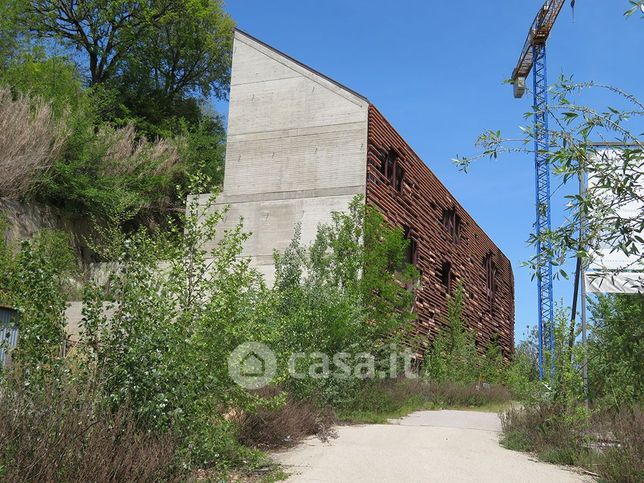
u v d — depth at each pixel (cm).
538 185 3541
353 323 1396
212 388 713
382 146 2248
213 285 743
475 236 3303
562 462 901
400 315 1741
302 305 1299
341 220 1969
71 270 1906
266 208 2209
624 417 854
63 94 2694
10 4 3047
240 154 2294
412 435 1112
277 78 2316
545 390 1059
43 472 463
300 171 2203
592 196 479
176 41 3859
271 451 906
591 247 484
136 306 635
